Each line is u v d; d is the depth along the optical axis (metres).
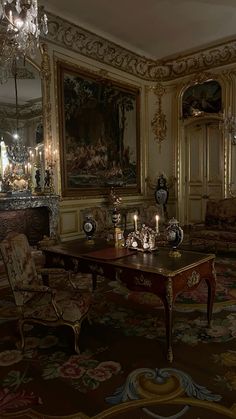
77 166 6.72
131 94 8.00
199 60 7.68
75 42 6.35
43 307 2.53
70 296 2.67
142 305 3.45
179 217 8.46
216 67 7.58
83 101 6.77
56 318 2.47
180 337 2.73
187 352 2.49
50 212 5.95
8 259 2.53
